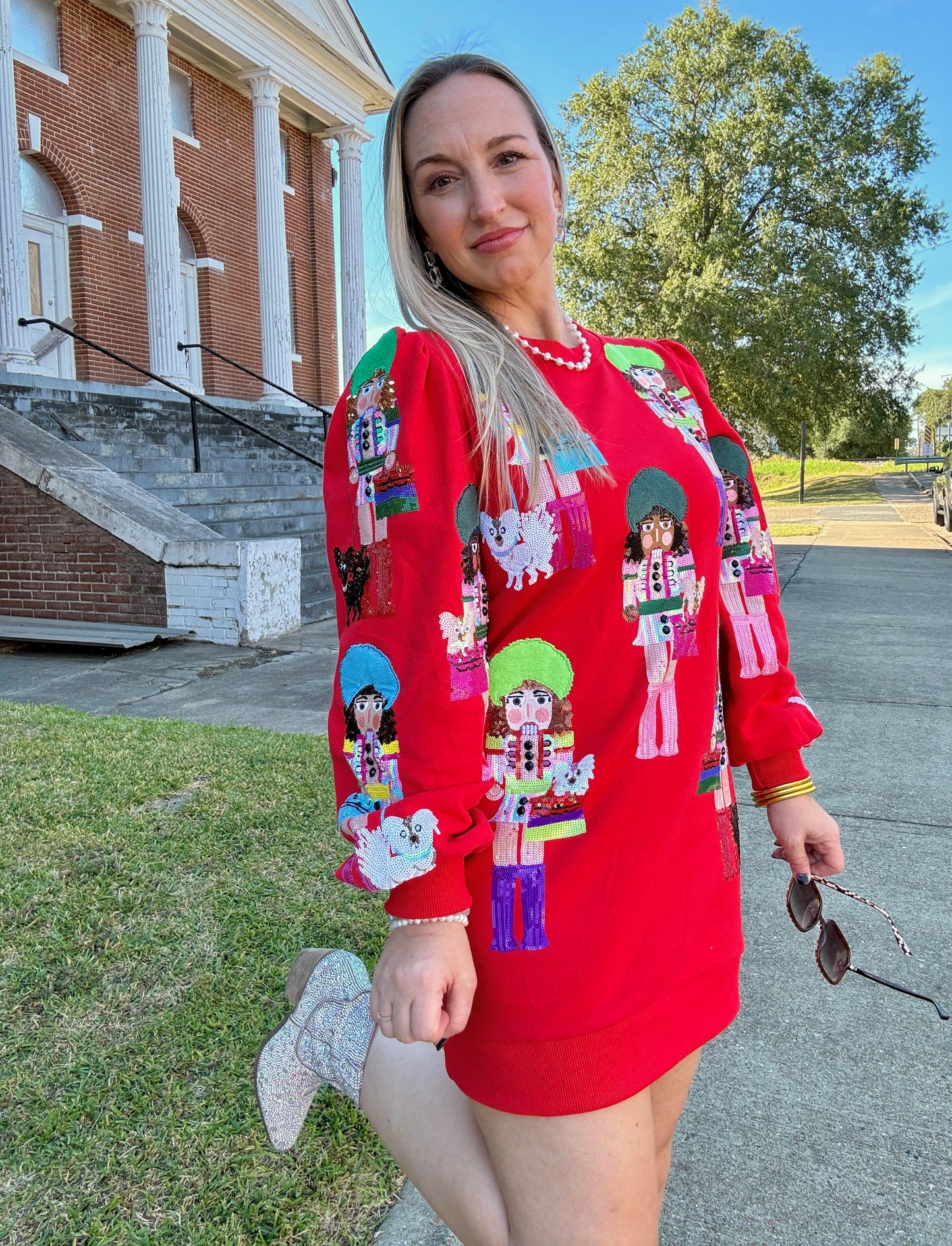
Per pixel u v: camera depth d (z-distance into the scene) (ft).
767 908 9.93
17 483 26.91
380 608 3.43
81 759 13.07
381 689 3.37
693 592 3.86
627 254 93.09
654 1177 3.62
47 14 43.62
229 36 47.91
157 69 42.70
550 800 3.62
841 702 18.72
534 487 3.51
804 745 4.54
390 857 3.17
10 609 27.45
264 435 35.19
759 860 11.18
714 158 88.99
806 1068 7.23
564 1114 3.45
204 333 54.29
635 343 4.41
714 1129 6.56
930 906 9.86
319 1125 6.28
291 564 27.48
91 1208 5.57
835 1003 8.13
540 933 3.55
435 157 3.84
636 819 3.71
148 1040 7.12
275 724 17.42
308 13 54.90
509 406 3.59
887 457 201.57
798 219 95.25
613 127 94.38
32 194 43.75
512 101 3.94
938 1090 6.95
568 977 3.52
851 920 9.59
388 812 3.23
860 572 41.39
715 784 4.11
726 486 4.44
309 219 63.16
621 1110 3.53
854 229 93.30
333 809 11.43
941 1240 5.57
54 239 44.75
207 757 13.34
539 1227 3.52
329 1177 5.83
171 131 44.11
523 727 3.61
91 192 45.37
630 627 3.68
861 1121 6.62
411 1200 5.72
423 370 3.52
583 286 96.07
